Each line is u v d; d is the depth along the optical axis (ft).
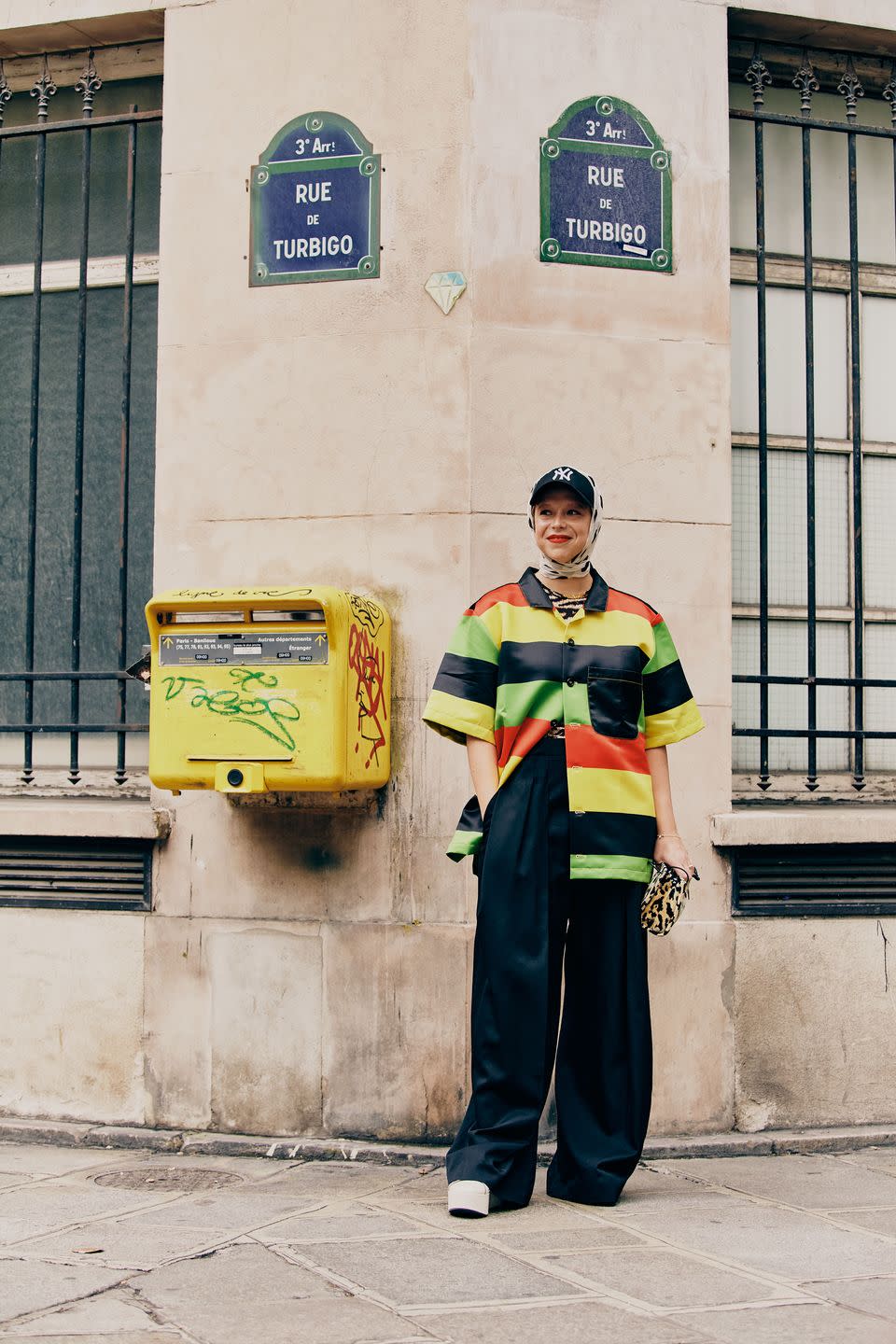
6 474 17.46
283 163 14.78
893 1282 9.98
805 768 16.53
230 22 15.02
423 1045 13.88
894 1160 13.87
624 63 14.79
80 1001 14.78
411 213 14.43
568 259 14.49
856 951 14.85
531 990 11.78
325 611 12.73
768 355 16.80
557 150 14.55
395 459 14.32
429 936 13.92
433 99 14.44
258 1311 9.26
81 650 16.93
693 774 14.55
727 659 14.74
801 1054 14.62
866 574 17.08
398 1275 10.02
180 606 13.03
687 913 14.40
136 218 17.06
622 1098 12.10
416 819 14.01
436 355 14.28
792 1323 9.13
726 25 15.29
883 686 15.81
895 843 14.93
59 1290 9.66
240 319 14.83
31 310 17.47
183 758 13.10
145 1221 11.40
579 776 11.91
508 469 14.21
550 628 12.17
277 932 14.26
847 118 16.63
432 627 14.10
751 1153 14.08
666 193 14.83
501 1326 9.02
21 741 16.99
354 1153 13.62
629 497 14.53
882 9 15.93
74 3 15.87
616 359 14.57
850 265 16.37
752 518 16.56
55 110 17.37
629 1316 9.25
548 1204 12.02
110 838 14.71
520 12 14.55
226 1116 14.29
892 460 17.28
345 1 14.70
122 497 15.65
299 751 12.79
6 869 15.10
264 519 14.65
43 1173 13.12
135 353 16.99
